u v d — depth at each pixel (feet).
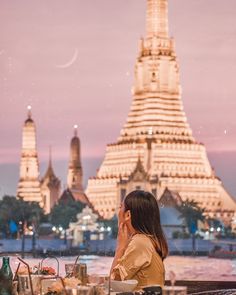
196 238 547.49
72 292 36.81
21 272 42.09
